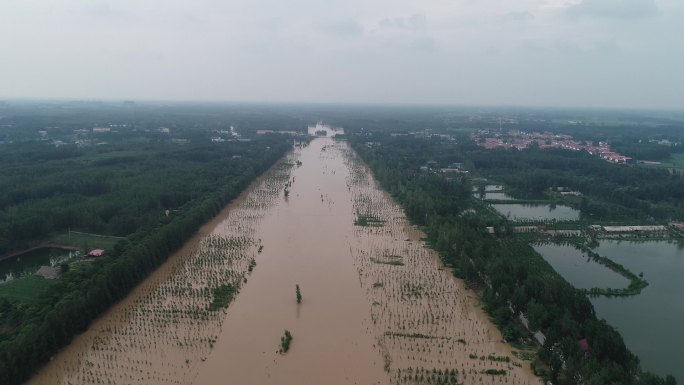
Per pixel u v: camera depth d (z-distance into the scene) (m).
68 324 93.81
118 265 113.31
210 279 123.06
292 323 100.69
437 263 135.12
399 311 106.25
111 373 83.94
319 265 132.75
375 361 87.12
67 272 119.12
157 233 139.50
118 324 100.75
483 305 109.19
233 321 101.56
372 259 137.62
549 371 83.12
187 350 90.81
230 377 82.38
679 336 100.12
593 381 72.38
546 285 103.19
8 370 78.69
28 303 104.88
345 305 108.81
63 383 81.31
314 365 85.81
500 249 134.25
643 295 120.12
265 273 126.88
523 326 99.50
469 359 87.94
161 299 112.06
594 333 86.69
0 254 140.38
